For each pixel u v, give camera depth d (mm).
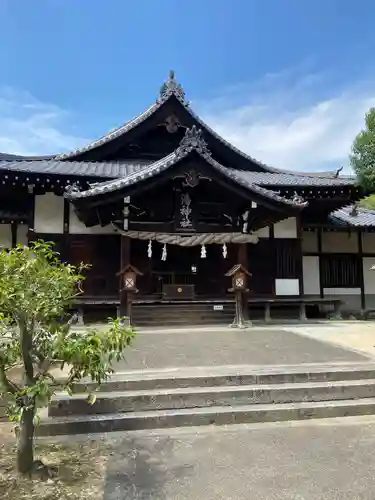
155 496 3156
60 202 13453
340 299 15766
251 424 4848
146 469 3615
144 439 4336
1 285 3100
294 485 3342
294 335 9914
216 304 12523
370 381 5727
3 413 4902
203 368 6000
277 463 3746
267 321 13555
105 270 13359
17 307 3285
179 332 10547
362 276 16891
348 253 16984
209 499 3125
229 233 12477
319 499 3131
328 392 5453
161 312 12188
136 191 11312
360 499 3131
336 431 4594
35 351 3561
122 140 15812
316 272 16688
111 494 3176
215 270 14672
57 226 13320
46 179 12516
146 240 13227
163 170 11336
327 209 16000
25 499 3084
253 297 14102
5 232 14383
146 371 5797
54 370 6379
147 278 14211
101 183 11844
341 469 3623
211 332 10562
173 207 12578
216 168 11555
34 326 3678
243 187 11867
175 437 4395
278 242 14664
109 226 13531
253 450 4043
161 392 5121
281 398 5316
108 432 4551
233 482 3387
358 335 10203
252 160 16922
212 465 3701
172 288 12758
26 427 3498
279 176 16344
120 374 5609
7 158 16297
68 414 4758
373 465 3701
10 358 3490
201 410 4945
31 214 13180
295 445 4172
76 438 4355
